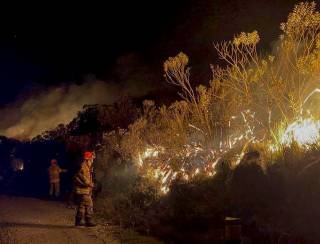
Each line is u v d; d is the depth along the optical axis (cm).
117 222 1408
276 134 1191
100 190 1795
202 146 1476
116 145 1784
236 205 1046
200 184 1222
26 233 1295
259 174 1016
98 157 1895
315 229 830
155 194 1412
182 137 1538
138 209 1391
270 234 892
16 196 2248
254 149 1151
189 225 1131
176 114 1597
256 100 1372
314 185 868
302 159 952
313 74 1230
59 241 1193
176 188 1284
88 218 1382
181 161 1466
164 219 1238
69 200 1875
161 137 1617
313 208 847
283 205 920
